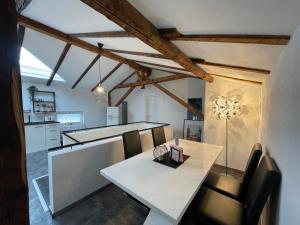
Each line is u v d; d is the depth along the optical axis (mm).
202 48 1771
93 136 3801
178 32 1481
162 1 1031
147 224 1527
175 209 1161
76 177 2217
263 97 2701
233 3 838
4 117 404
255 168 1862
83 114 6707
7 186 419
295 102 926
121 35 2105
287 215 946
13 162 426
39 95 5426
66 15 1991
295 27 950
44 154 4500
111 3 1024
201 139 5062
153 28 1453
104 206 2225
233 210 1519
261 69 2021
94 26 2137
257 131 3172
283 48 1264
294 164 897
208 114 3756
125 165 1892
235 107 3100
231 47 1501
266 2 762
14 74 419
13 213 432
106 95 7516
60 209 2062
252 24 1032
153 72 6266
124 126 4727
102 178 2570
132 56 3986
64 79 5520
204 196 1703
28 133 4664
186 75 5266
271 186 1183
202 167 1866
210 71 3004
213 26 1197
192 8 1016
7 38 401
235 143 3430
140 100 6770
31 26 2754
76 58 4535
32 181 2898
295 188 859
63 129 5887
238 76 2867
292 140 951
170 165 1902
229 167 3523
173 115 5895
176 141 2520
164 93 6074
